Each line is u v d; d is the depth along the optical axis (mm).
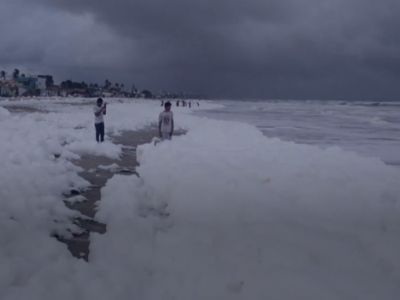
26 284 4395
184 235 5793
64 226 6777
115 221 6684
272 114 62125
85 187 9758
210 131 21062
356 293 4141
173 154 12195
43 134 17406
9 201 6965
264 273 4492
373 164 11805
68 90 161625
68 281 4547
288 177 9273
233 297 4152
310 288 4133
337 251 5172
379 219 6715
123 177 9828
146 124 30469
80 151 14945
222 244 5402
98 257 5328
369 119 48031
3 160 10375
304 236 5621
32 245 5398
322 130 31359
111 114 34156
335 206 7262
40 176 9398
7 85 130750
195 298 4199
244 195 7762
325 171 10133
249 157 12195
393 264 4949
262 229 5887
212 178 8914
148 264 5156
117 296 4270
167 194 8109
